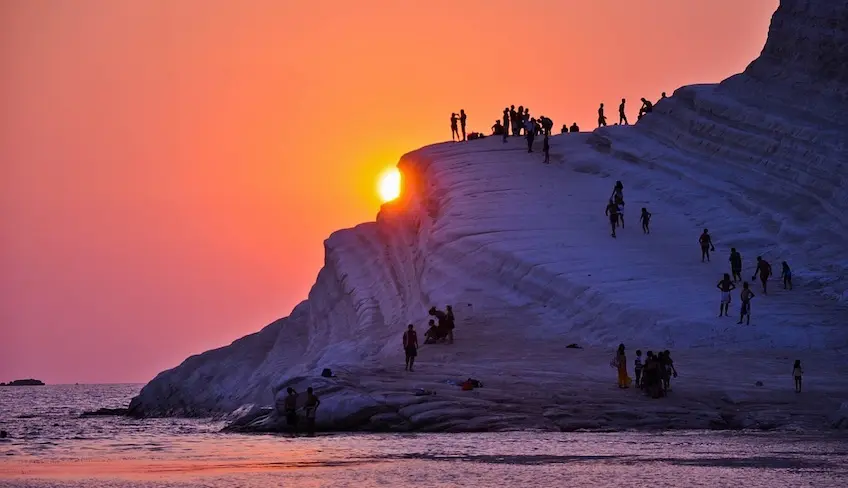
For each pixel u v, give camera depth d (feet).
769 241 341.00
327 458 165.37
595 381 232.53
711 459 155.22
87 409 651.66
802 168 355.97
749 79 401.29
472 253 346.95
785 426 194.08
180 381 421.18
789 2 393.50
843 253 325.62
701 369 250.57
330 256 432.66
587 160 404.36
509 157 414.21
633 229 355.36
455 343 291.99
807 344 276.21
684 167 387.34
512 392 216.54
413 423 200.64
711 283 313.94
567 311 310.24
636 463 152.15
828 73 374.84
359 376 229.86
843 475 139.85
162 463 166.30
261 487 135.95
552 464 152.35
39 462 173.78
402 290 382.42
